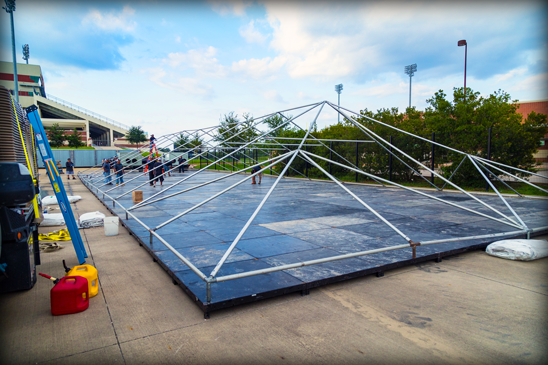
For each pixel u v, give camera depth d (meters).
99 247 6.05
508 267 4.86
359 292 3.97
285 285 3.83
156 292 4.00
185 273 4.28
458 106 15.72
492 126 14.77
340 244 5.67
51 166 4.63
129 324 3.22
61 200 4.68
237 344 2.86
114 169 20.55
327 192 14.47
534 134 14.48
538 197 11.64
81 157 40.53
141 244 6.11
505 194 12.77
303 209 9.62
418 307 3.55
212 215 8.70
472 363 2.56
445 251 5.23
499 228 6.82
